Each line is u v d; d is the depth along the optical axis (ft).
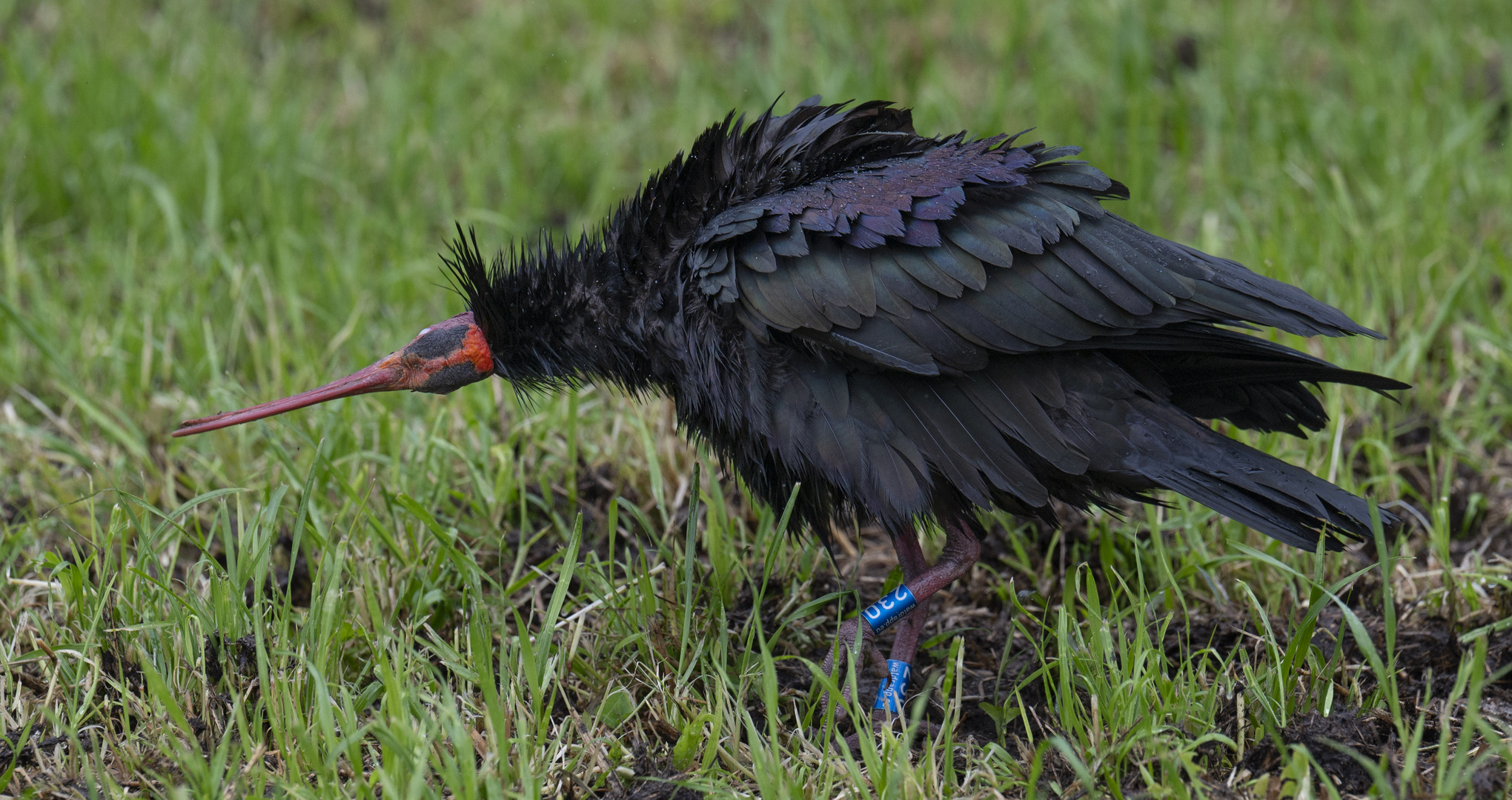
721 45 57.41
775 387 26.04
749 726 23.56
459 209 48.49
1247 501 25.44
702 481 33.73
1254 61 51.98
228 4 59.31
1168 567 28.66
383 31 58.95
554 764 24.76
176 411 37.04
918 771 23.70
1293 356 25.72
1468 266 38.52
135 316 40.22
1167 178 48.62
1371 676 27.55
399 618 29.35
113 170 46.62
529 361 29.01
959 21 56.18
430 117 50.72
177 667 26.05
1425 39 52.75
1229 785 23.80
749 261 25.32
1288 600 30.27
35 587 29.53
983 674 29.30
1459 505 33.53
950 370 25.22
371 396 36.63
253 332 40.11
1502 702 26.71
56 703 26.32
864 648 28.48
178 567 32.27
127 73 51.65
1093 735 24.54
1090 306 25.09
